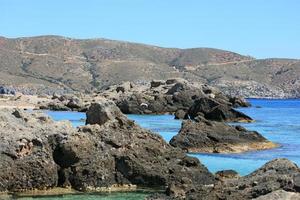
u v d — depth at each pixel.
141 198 24.80
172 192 22.94
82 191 26.23
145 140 29.12
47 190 26.14
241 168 34.03
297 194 17.48
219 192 21.06
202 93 95.94
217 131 43.53
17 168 25.70
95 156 27.34
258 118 91.50
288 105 168.50
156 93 102.00
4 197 24.69
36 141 26.70
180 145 42.16
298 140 52.94
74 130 28.50
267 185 20.34
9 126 27.09
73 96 108.00
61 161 27.12
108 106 34.31
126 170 27.41
